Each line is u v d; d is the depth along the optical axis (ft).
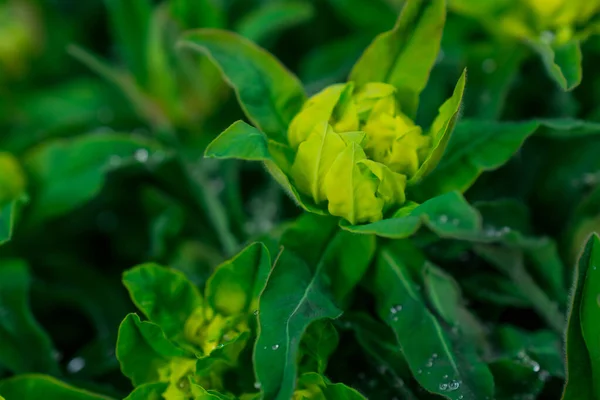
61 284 1.41
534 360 1.27
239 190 1.42
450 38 1.43
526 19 1.35
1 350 1.31
